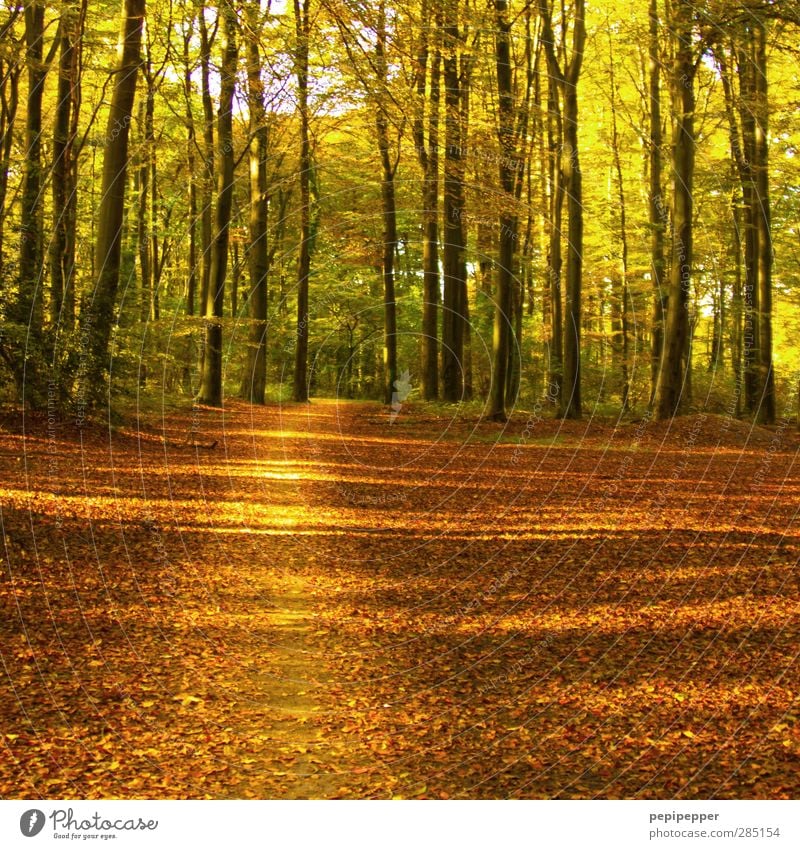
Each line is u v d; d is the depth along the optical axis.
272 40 15.02
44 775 4.51
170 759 4.77
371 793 4.50
